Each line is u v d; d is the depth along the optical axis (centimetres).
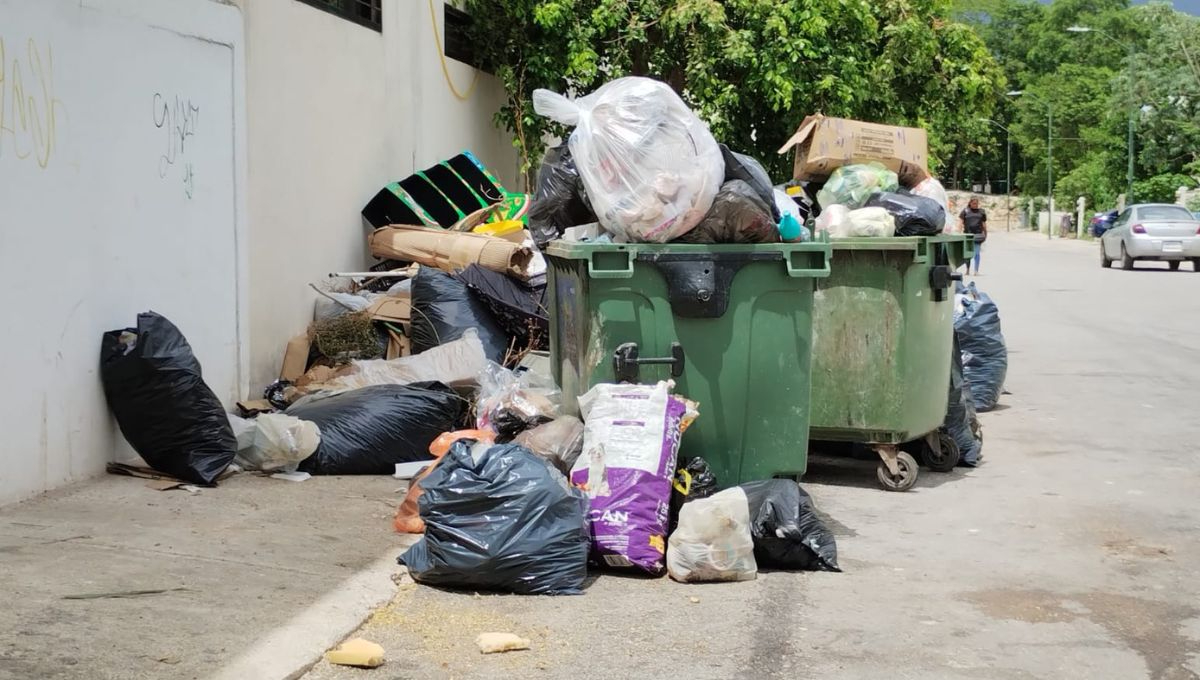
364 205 970
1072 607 476
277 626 412
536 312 842
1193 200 4416
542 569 472
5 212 533
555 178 597
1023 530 600
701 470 551
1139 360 1259
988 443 838
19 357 544
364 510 584
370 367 777
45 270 561
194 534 518
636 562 497
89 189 595
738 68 1282
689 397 575
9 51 536
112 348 602
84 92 591
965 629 448
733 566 498
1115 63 9112
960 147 8281
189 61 687
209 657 379
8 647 371
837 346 686
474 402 736
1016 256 3716
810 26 1238
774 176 1345
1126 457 784
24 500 551
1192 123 5134
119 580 446
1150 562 542
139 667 366
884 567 532
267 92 796
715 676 396
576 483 514
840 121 758
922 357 691
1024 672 405
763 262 571
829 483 716
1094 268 2964
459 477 475
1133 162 5247
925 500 669
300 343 833
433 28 1119
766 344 575
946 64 1451
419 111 1088
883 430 685
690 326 572
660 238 570
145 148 645
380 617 443
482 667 399
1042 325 1603
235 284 745
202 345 709
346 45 927
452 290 838
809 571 523
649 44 1315
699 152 568
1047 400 1016
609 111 568
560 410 631
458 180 1050
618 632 436
